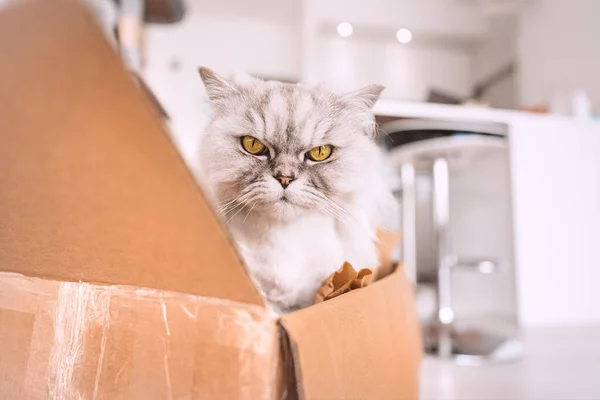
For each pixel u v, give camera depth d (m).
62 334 0.31
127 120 0.21
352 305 0.32
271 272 0.43
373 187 0.51
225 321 0.26
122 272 0.29
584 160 1.80
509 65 2.98
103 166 0.23
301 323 0.26
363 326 0.33
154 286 0.29
